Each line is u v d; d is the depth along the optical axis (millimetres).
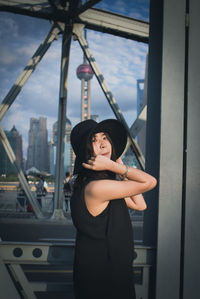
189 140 1731
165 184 1715
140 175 1202
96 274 1194
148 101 2027
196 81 1766
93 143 1314
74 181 1335
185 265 1688
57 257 1752
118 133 1362
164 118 1731
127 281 1212
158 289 1687
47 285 1747
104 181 1169
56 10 6832
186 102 1753
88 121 1448
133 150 7461
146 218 1977
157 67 1911
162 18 1811
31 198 8797
